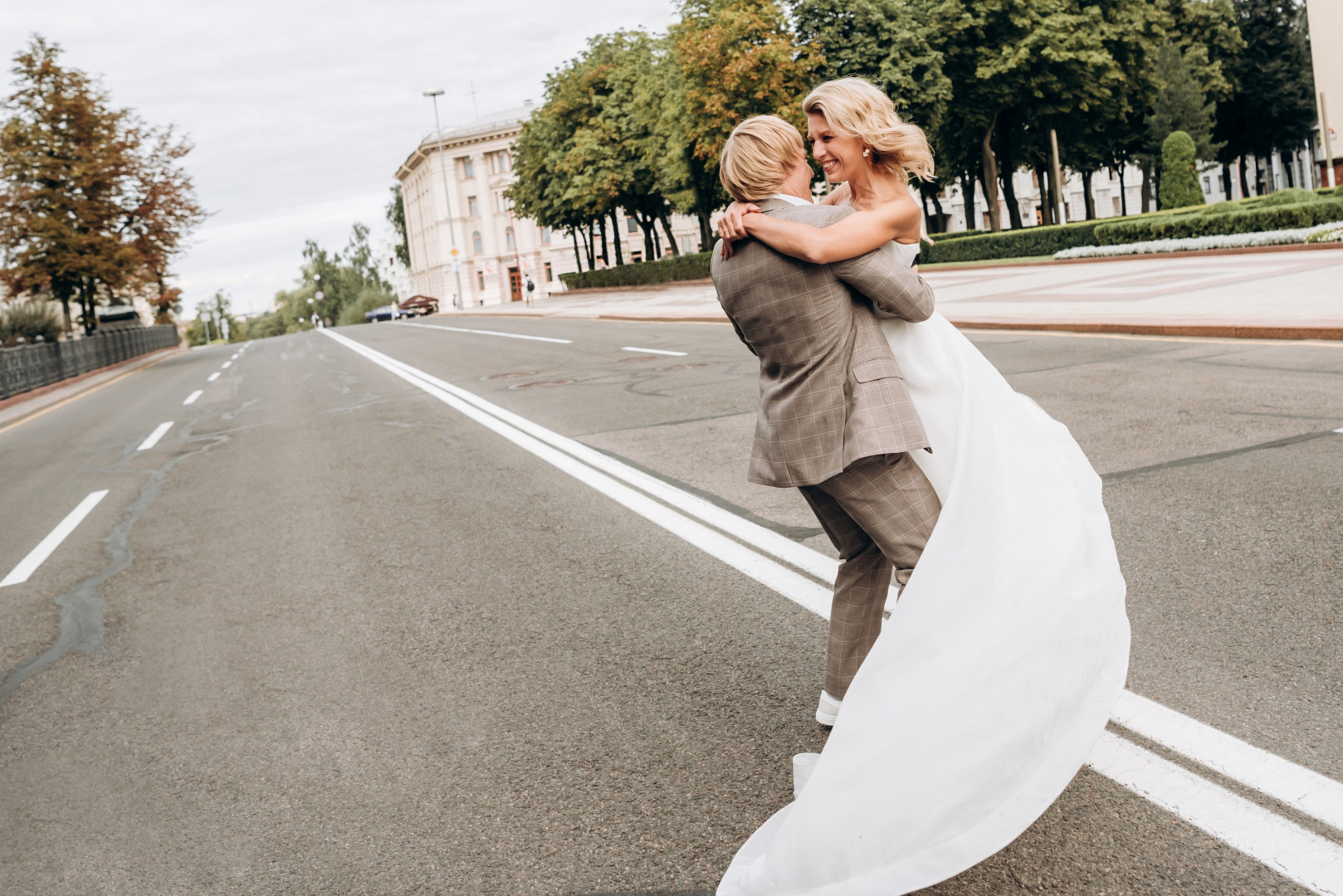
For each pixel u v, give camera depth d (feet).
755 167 8.08
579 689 11.71
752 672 11.59
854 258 7.66
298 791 10.10
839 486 8.09
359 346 97.35
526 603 15.05
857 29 121.08
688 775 9.46
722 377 39.65
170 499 26.89
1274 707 9.30
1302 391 23.99
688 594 14.52
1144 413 23.41
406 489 24.64
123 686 13.62
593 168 164.25
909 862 6.63
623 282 168.55
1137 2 139.64
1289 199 85.87
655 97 139.13
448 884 8.21
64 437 45.37
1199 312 39.19
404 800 9.68
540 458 26.58
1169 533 14.65
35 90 114.21
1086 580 7.44
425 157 301.02
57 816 10.19
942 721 6.81
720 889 7.23
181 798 10.25
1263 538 13.92
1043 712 6.98
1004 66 121.08
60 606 17.87
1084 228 94.27
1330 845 7.26
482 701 11.74
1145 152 156.15
